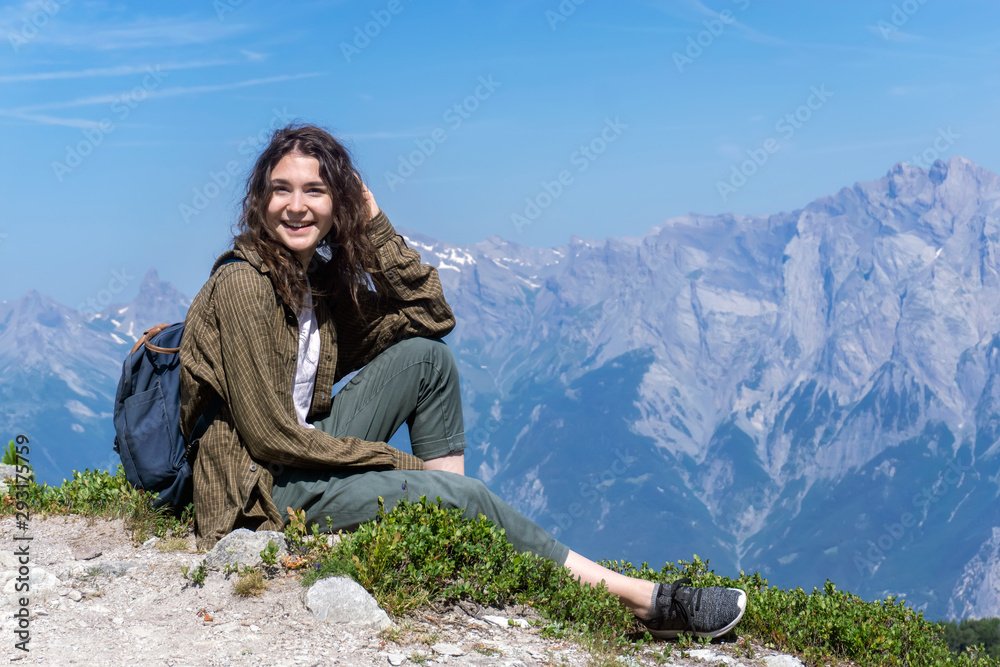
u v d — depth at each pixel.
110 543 2.66
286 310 2.64
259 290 2.58
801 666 2.63
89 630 2.28
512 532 2.70
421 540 2.54
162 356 2.69
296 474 2.63
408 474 2.66
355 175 2.73
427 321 2.87
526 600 2.62
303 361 2.69
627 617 2.65
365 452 2.65
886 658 2.75
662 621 2.68
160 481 2.69
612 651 2.50
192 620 2.34
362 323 2.86
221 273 2.62
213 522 2.61
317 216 2.65
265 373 2.56
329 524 2.63
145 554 2.60
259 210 2.65
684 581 2.84
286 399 2.63
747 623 2.82
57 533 2.72
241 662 2.20
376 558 2.48
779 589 3.07
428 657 2.31
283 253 2.63
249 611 2.38
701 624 2.66
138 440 2.67
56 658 2.16
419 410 2.83
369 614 2.39
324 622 2.36
